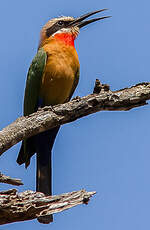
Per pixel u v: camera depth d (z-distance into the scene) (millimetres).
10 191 8188
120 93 9992
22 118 9891
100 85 9953
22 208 8102
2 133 9414
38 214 8250
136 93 9992
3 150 9422
